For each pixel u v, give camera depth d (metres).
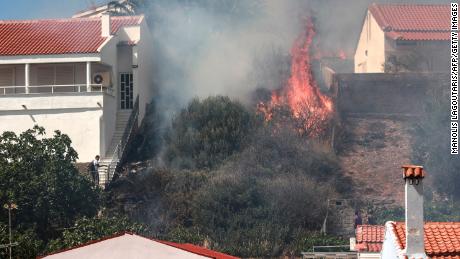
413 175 113.12
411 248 112.38
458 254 113.31
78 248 116.88
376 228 173.38
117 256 116.25
